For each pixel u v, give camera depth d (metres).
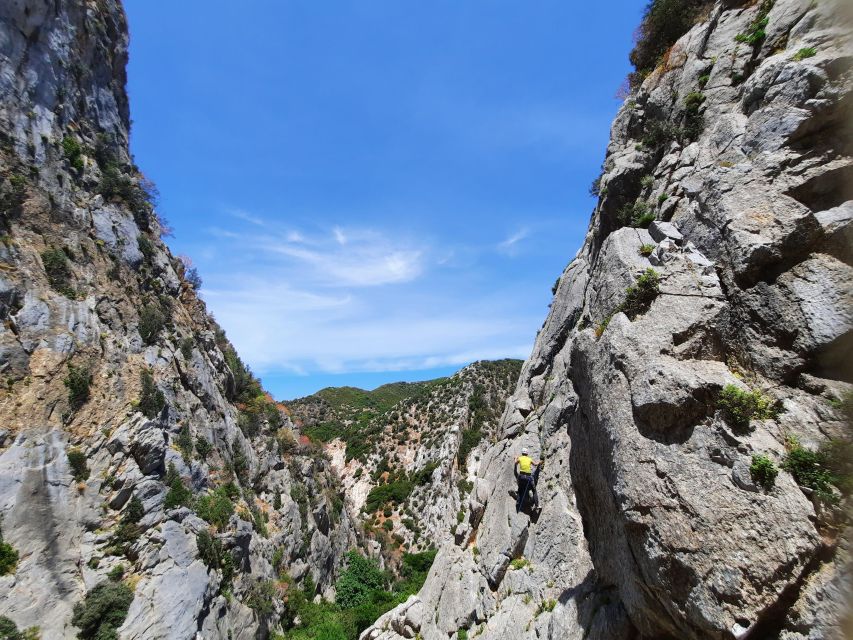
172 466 29.88
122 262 34.19
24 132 29.77
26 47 31.05
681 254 9.50
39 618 20.67
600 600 9.73
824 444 6.27
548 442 15.89
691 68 15.63
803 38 10.30
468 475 79.62
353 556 50.72
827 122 8.70
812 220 7.89
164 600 24.52
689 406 7.27
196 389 37.41
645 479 7.25
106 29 39.03
